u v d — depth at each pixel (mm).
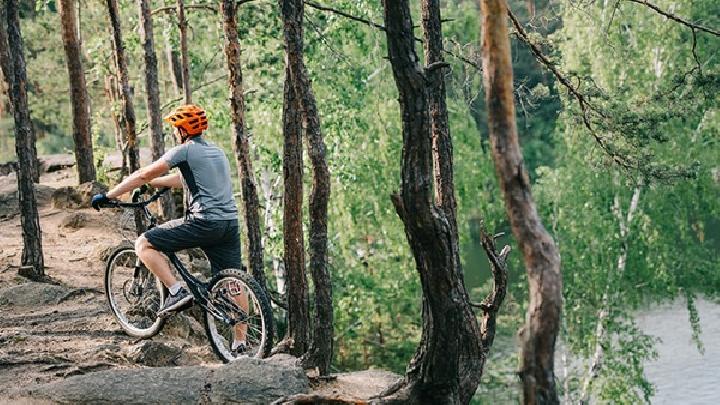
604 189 26031
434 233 6504
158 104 16359
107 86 28703
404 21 6309
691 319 27438
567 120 15266
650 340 25359
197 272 13852
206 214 8445
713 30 13617
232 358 8469
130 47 21734
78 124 20219
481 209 28297
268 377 7504
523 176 5477
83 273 13211
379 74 23234
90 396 7391
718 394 28172
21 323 10320
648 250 26406
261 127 20969
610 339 25469
